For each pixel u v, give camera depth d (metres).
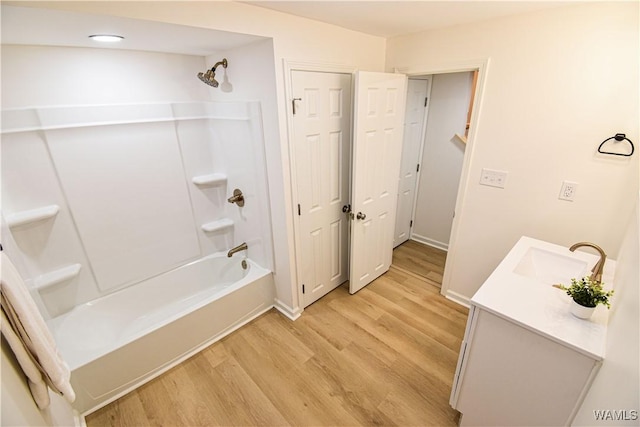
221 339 2.26
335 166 2.40
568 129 1.76
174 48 1.95
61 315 2.08
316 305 2.63
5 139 1.69
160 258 2.53
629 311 0.87
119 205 2.21
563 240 1.94
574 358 1.13
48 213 1.84
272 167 2.06
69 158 1.92
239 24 1.52
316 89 2.04
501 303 1.33
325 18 1.83
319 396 1.81
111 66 1.96
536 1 1.54
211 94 2.38
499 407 1.43
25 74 1.69
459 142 3.14
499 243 2.23
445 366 1.99
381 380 1.90
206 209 2.74
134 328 2.38
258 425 1.66
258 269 2.56
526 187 2.00
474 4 1.60
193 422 1.68
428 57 2.26
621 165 1.64
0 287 0.91
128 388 1.85
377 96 2.22
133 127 2.15
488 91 2.01
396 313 2.51
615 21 1.50
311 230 2.38
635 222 1.26
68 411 1.56
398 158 2.69
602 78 1.60
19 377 1.01
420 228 3.79
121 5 1.16
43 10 1.08
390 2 1.55
